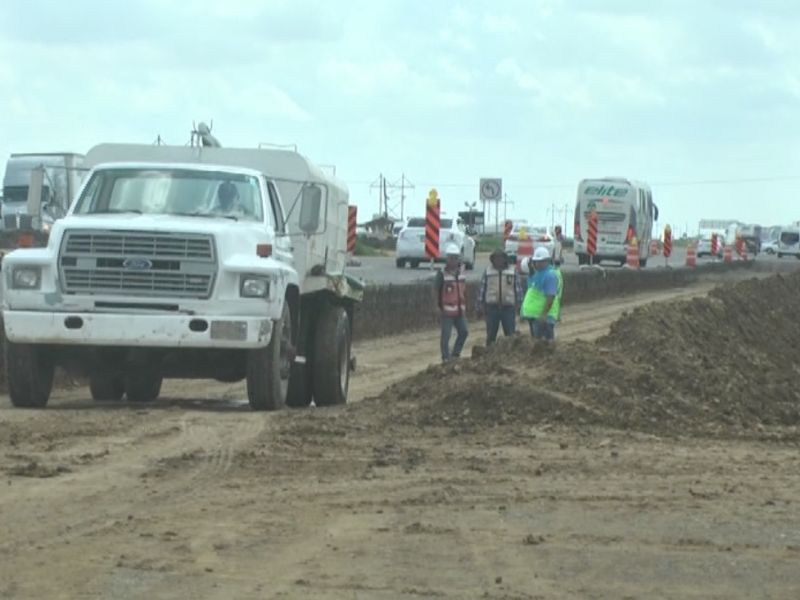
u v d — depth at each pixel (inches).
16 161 2901.1
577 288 2119.8
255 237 743.7
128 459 557.6
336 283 845.2
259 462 554.9
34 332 719.1
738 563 390.3
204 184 777.6
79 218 743.1
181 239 719.1
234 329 715.4
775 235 5930.1
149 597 341.1
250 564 377.7
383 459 565.3
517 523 441.1
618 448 611.5
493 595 350.9
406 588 355.9
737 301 1325.0
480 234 4111.7
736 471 551.8
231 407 785.6
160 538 407.8
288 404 853.8
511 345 795.4
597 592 356.5
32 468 524.7
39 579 356.8
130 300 718.5
